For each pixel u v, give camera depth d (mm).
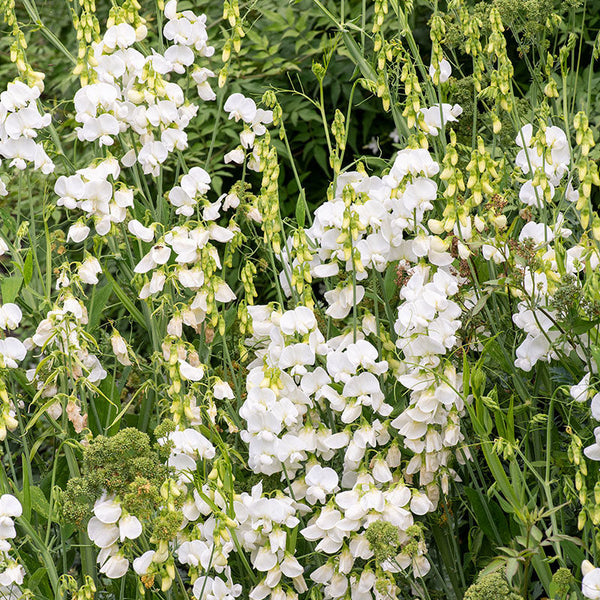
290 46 5406
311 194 5684
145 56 3484
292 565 2654
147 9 5406
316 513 2805
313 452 2816
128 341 3486
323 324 3150
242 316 2980
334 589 2713
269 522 2615
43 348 2775
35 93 3225
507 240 2820
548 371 2969
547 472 2557
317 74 3240
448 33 3625
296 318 2758
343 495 2654
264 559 2639
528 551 2434
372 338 3057
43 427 3805
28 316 3480
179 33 3383
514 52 5078
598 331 2711
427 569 2744
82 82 3158
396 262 3061
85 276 3053
